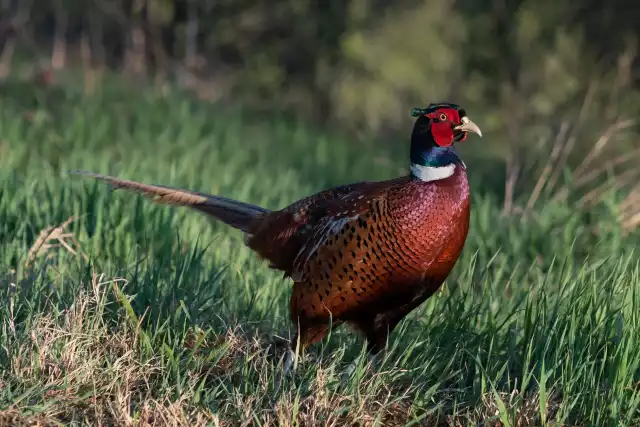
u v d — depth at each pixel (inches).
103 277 329.1
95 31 1859.0
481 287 373.4
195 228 431.5
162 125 905.5
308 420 264.7
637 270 306.3
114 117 914.1
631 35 1127.0
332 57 1656.0
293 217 306.0
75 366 275.4
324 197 300.8
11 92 1015.6
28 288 323.0
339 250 286.0
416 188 280.7
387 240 280.1
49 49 1793.8
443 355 309.4
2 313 298.8
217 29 1786.4
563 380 279.4
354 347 319.3
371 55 1413.6
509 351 305.4
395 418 281.9
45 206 427.8
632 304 293.9
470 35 1336.1
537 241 452.8
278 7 1739.7
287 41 1729.8
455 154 288.5
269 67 1704.0
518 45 1258.0
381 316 298.5
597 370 293.1
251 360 298.4
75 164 607.8
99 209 398.0
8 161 597.3
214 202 332.2
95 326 294.5
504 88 1251.2
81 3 1750.7
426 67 1375.5
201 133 912.9
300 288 299.3
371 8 1499.8
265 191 645.3
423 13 1395.2
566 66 1173.1
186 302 321.4
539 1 1242.6
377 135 1378.0
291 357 300.0
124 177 509.0
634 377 292.8
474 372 306.7
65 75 1254.9
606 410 269.9
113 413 257.4
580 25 1187.9
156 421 256.7
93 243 383.9
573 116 1063.0
